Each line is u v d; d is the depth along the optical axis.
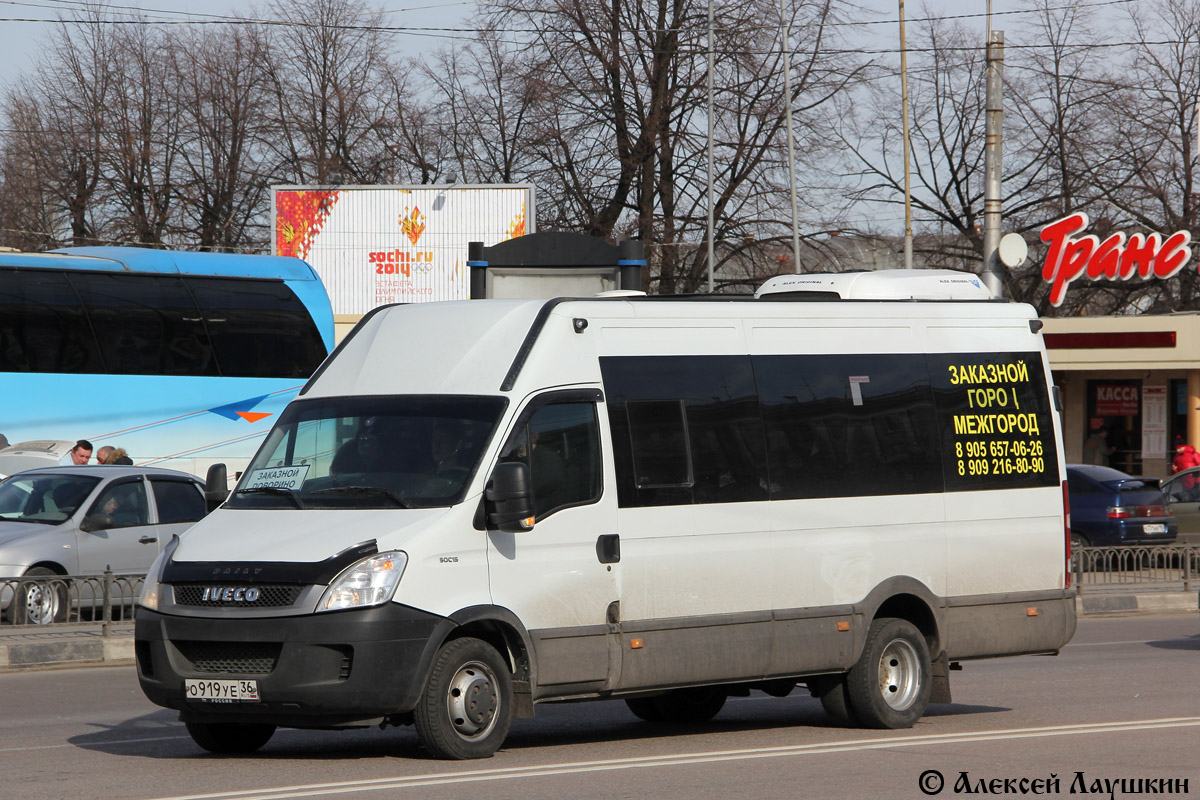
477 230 117.75
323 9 140.62
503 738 22.86
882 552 27.09
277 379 65.00
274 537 22.23
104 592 40.59
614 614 23.92
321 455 23.81
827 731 27.08
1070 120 131.00
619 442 24.36
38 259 60.06
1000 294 60.53
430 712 21.95
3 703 31.73
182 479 47.72
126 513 45.50
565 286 72.19
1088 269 99.25
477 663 22.53
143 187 139.00
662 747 25.05
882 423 27.52
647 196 123.19
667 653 24.34
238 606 21.58
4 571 42.03
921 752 24.17
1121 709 30.20
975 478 28.52
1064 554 29.53
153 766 22.83
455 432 23.25
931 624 27.80
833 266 126.56
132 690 34.09
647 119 120.50
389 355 24.83
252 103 141.25
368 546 21.67
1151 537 67.69
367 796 19.67
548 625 23.12
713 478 25.27
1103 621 53.50
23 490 45.44
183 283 63.06
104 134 136.12
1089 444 99.50
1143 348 92.75
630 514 24.23
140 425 61.09
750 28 119.44
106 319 60.84
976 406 28.78
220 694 21.61
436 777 21.09
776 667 25.53
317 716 21.39
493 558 22.58
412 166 148.00
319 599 21.28
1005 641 28.56
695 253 124.81
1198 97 126.44
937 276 31.89
